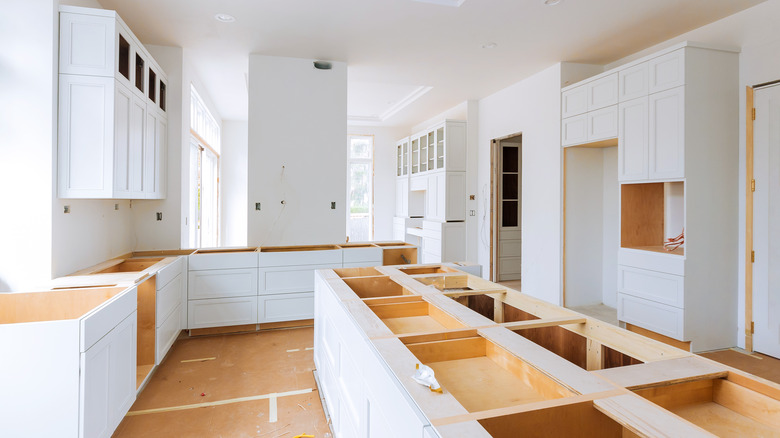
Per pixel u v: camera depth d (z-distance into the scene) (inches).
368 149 375.2
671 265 140.1
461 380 55.0
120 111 114.0
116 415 84.8
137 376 109.4
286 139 188.7
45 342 68.8
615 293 193.9
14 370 67.9
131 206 164.7
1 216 99.8
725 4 135.8
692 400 47.5
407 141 341.7
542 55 184.4
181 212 172.7
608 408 39.4
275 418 96.7
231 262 153.9
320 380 107.9
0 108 99.7
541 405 40.3
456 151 269.3
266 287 158.1
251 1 135.5
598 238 199.8
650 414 38.1
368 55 185.6
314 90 191.5
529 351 55.8
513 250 265.9
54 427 69.2
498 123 245.8
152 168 147.4
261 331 161.8
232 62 195.6
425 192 310.8
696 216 137.1
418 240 331.0
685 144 134.6
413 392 43.6
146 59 138.3
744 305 141.2
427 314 84.9
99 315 76.2
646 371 48.5
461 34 161.9
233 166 344.8
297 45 173.9
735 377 47.4
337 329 81.7
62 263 108.0
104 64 107.5
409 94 271.3
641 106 149.0
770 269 134.6
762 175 136.3
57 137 104.3
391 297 83.9
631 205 163.6
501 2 135.7
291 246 173.2
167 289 128.4
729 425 43.2
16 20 100.6
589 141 174.7
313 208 192.2
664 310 142.9
